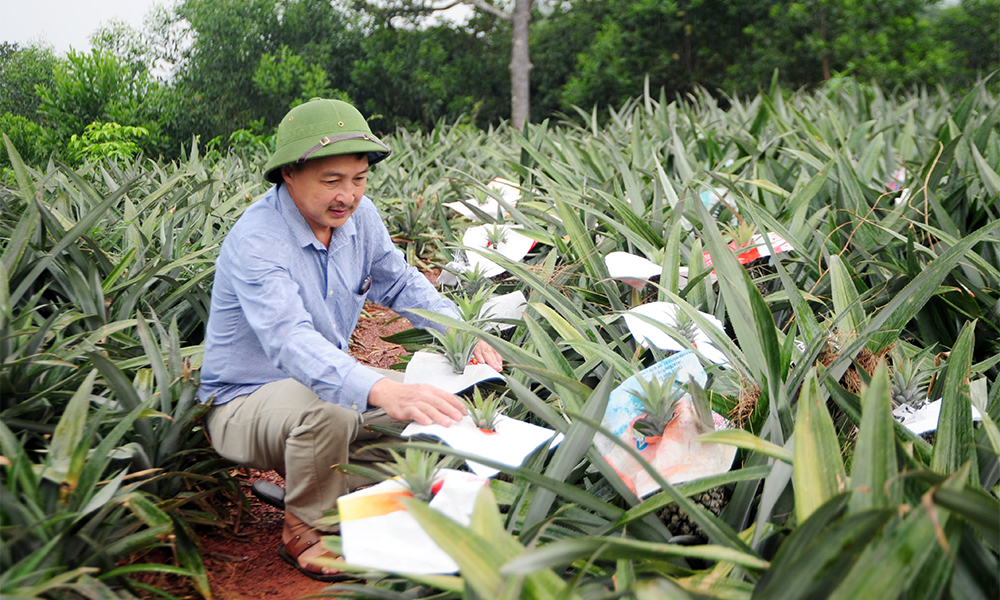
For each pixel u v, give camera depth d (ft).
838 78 34.78
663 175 10.46
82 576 4.49
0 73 68.03
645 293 8.50
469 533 3.20
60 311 7.63
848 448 5.09
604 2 70.49
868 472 3.51
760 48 61.62
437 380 5.74
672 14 62.59
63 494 4.82
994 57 64.23
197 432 6.97
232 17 63.77
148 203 10.95
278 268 5.97
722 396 5.41
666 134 16.06
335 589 4.44
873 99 22.72
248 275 5.93
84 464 5.00
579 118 64.34
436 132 24.85
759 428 5.11
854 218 8.75
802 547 3.29
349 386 5.34
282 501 6.70
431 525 3.18
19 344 6.29
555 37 71.00
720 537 3.84
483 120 72.79
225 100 62.13
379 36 69.46
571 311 7.24
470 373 5.72
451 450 4.19
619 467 4.79
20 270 7.14
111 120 42.80
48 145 41.27
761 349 5.20
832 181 10.57
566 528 4.72
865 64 56.03
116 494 5.08
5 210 10.29
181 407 6.48
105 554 4.82
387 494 4.19
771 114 13.88
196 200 13.42
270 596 5.70
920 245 7.77
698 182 10.72
